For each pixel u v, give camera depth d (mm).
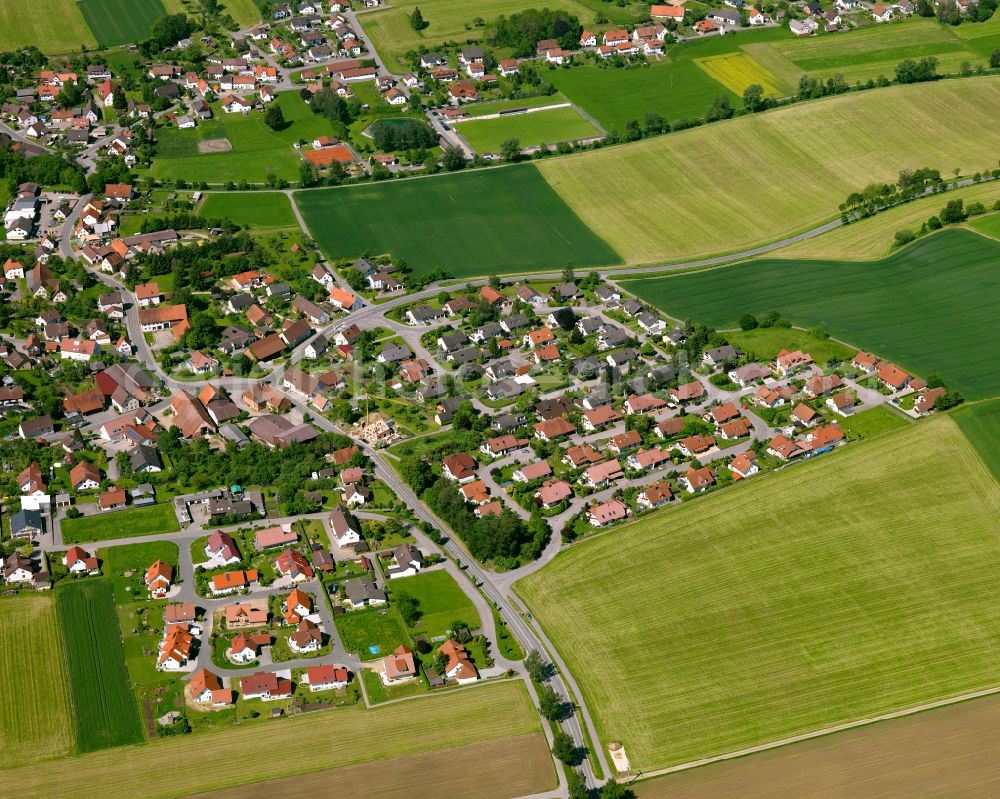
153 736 187625
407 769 182000
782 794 177000
